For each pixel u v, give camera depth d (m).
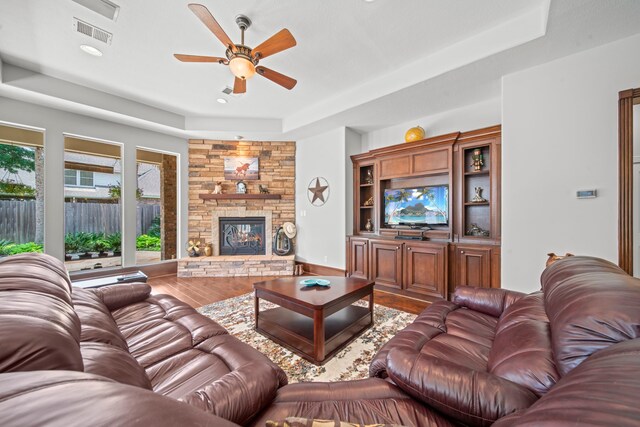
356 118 3.83
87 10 2.04
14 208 3.34
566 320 0.78
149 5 1.98
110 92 3.45
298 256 4.99
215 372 1.14
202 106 3.92
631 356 0.50
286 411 0.88
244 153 4.96
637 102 2.04
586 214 2.20
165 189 4.77
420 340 1.41
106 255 4.21
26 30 2.26
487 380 0.83
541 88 2.39
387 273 3.72
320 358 1.88
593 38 2.04
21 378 0.36
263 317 2.45
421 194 3.75
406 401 0.94
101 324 1.25
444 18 2.13
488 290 1.89
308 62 2.76
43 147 3.35
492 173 3.02
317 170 4.68
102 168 4.16
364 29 2.26
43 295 0.81
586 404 0.41
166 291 3.68
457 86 2.83
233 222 5.00
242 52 2.04
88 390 0.33
